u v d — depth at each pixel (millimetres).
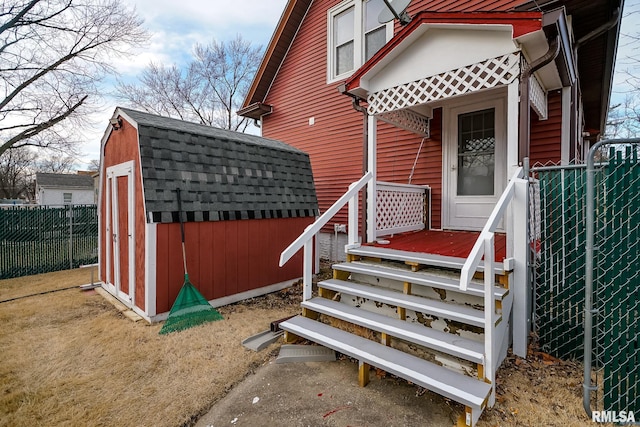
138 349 3279
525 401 2330
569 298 2885
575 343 2863
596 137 12062
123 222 4715
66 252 7527
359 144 7195
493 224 2367
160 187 4074
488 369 2209
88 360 3070
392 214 4934
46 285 5895
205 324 3938
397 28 6410
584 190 2775
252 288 5121
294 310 4508
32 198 31203
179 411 2330
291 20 8195
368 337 3035
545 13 2820
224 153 5023
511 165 3178
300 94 8414
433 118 5805
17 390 2584
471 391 2078
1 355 3168
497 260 3213
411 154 6145
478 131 5293
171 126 4590
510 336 3064
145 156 4051
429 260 3330
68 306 4660
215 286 4617
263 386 2623
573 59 4391
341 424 2154
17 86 10672
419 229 5598
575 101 4738
